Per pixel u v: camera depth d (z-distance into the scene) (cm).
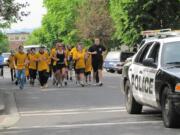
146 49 2773
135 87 2778
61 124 2619
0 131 2459
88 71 5400
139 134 2209
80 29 13262
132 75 2834
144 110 3052
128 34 8612
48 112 3169
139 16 8319
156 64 2497
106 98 3919
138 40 8481
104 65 9512
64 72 5328
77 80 5459
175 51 2525
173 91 2261
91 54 5347
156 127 2389
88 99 3881
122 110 3120
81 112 3105
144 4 8262
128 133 2244
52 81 6241
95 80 5472
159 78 2391
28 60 5472
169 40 2588
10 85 5953
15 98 4125
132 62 2897
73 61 5525
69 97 4091
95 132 2305
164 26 8312
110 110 3144
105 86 5256
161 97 2391
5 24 5944
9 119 2909
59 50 5325
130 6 8400
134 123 2548
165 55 2508
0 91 4862
